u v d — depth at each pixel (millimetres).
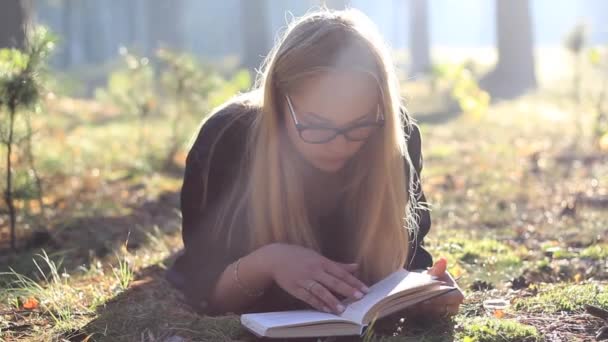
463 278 3684
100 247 4656
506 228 5121
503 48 22484
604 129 9727
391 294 2621
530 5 22500
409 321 2941
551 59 31219
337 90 2488
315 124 2525
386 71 2572
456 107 15992
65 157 7715
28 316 3248
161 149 8453
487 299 3348
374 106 2588
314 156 2619
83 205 5812
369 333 2613
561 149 9656
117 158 8203
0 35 10039
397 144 2750
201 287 3076
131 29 50938
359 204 2885
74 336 2953
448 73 17219
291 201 2816
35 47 4660
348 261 3043
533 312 3154
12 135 4660
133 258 4250
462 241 4488
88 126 11000
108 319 3072
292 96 2568
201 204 3070
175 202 6102
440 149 9750
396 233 2893
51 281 3873
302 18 2730
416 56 33094
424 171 7953
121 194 6352
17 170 5344
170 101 9945
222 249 3068
